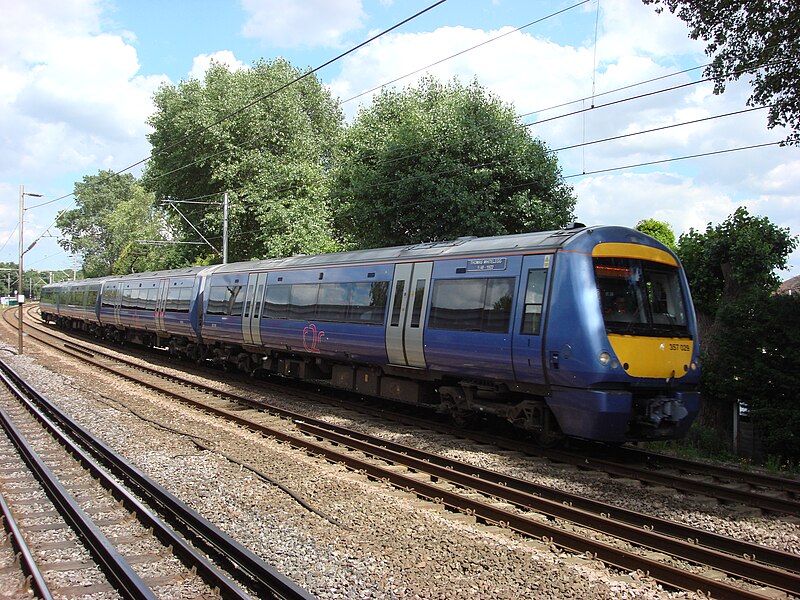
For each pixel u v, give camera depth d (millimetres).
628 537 6523
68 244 82188
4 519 6984
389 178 22812
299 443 10727
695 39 12469
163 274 25469
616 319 9273
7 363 23344
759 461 11914
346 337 13781
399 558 6012
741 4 11727
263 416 13328
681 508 7637
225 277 19625
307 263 15828
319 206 32094
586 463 9414
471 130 21078
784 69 11547
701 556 5906
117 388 17312
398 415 13023
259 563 5469
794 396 11508
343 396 16391
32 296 112500
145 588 5059
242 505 7602
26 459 9922
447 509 7617
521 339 9844
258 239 33000
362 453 10242
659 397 9492
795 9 11062
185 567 5824
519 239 10602
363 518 7145
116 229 62281
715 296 16094
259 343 17391
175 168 35469
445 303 11445
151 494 7891
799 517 7406
